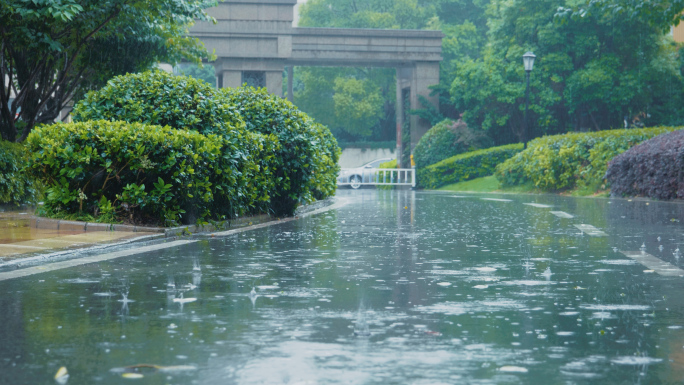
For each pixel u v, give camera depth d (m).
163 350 4.62
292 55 38.66
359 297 6.50
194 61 26.33
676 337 5.00
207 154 12.54
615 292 6.77
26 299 6.36
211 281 7.38
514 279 7.54
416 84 41.78
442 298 6.46
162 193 11.95
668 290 6.88
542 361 4.40
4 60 20.47
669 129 27.66
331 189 24.03
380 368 4.23
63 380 3.98
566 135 31.16
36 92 20.23
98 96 13.83
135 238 10.66
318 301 6.31
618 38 38.97
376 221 15.47
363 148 62.88
